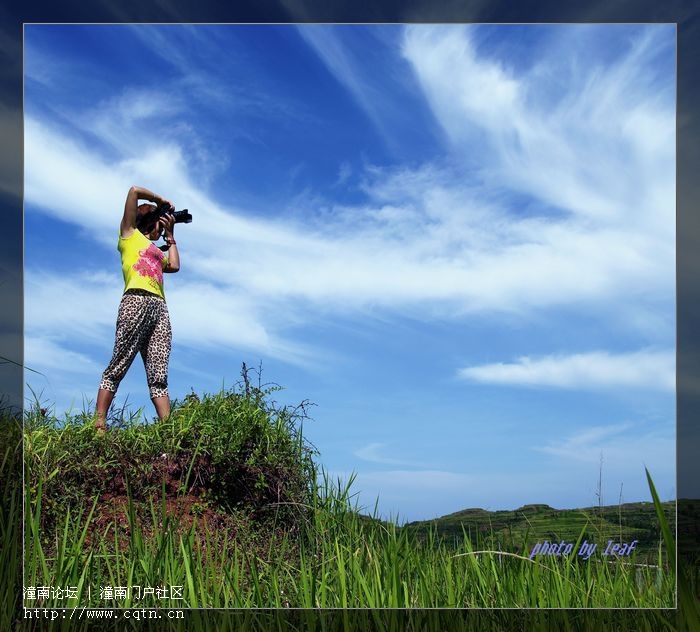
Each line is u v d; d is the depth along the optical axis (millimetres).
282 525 3916
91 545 3145
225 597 2604
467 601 2762
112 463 3693
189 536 3096
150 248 4891
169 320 4809
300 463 4180
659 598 2543
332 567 3232
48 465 3467
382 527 3695
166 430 4094
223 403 4309
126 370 4551
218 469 3969
